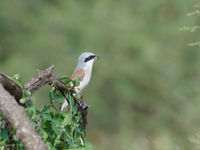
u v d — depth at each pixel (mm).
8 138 3408
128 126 15625
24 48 17625
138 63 16828
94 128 15742
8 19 17984
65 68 16984
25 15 18234
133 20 17719
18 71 16484
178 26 17109
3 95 3074
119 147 14484
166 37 17297
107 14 17859
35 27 18000
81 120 4008
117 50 17188
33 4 18672
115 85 16531
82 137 3936
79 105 3947
